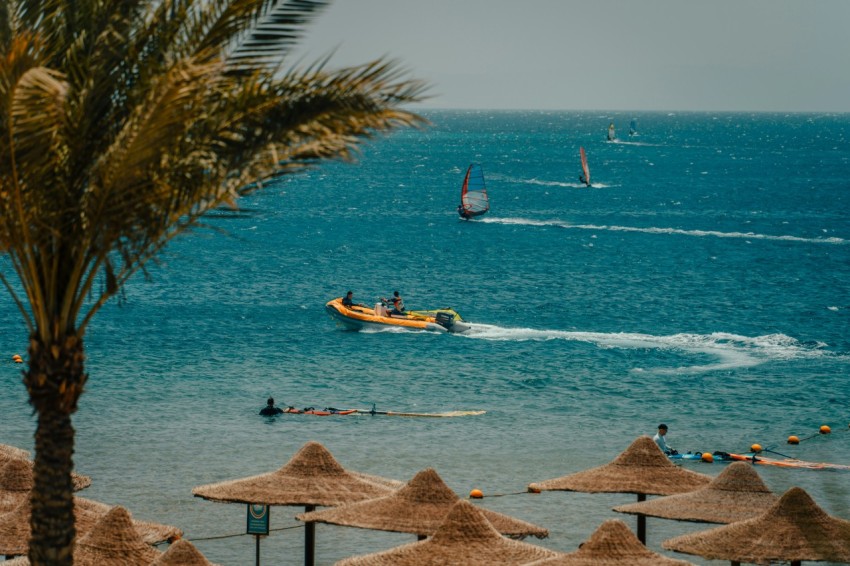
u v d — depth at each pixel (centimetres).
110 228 3005
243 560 6212
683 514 5581
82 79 2944
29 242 2959
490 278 19088
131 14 3052
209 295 16500
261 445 8612
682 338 13738
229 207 3133
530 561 4562
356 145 2981
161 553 4772
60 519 3122
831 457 8581
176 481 7612
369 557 4694
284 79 2958
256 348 12600
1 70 2647
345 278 18900
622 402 10300
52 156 2881
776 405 10250
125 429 8944
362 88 2934
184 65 2780
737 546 4934
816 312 15938
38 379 3069
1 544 5012
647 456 6150
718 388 10906
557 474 7975
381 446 8688
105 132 2986
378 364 11894
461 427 9319
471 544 4662
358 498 5591
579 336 13762
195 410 9675
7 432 8838
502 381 11144
